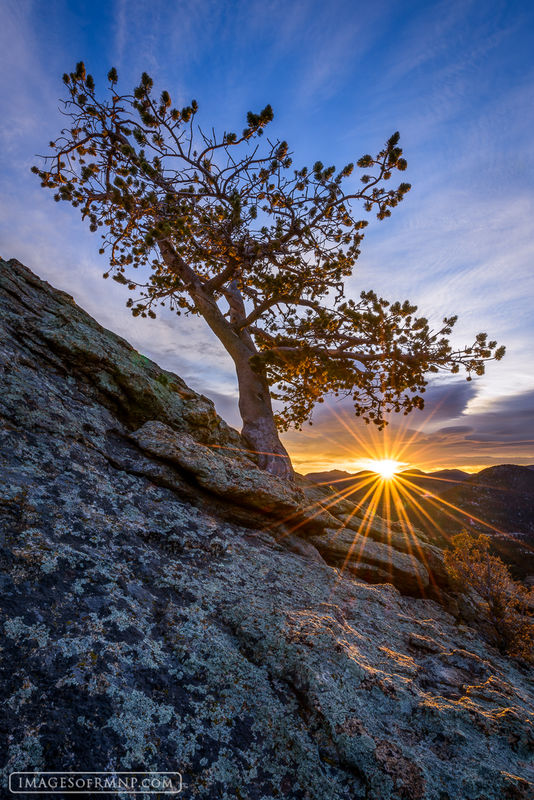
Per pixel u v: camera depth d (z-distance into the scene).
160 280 20.36
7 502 5.45
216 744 3.83
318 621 5.93
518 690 6.16
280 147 14.38
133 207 14.11
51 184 16.66
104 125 14.54
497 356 15.45
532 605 10.07
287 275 16.23
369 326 15.91
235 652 5.07
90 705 3.64
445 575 12.09
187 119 13.62
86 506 6.51
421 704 4.77
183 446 9.83
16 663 3.70
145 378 11.81
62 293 14.09
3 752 3.06
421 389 17.80
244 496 9.57
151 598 5.51
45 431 7.64
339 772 3.89
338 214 16.12
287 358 16.38
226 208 14.49
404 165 13.84
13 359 8.80
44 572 4.81
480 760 4.14
